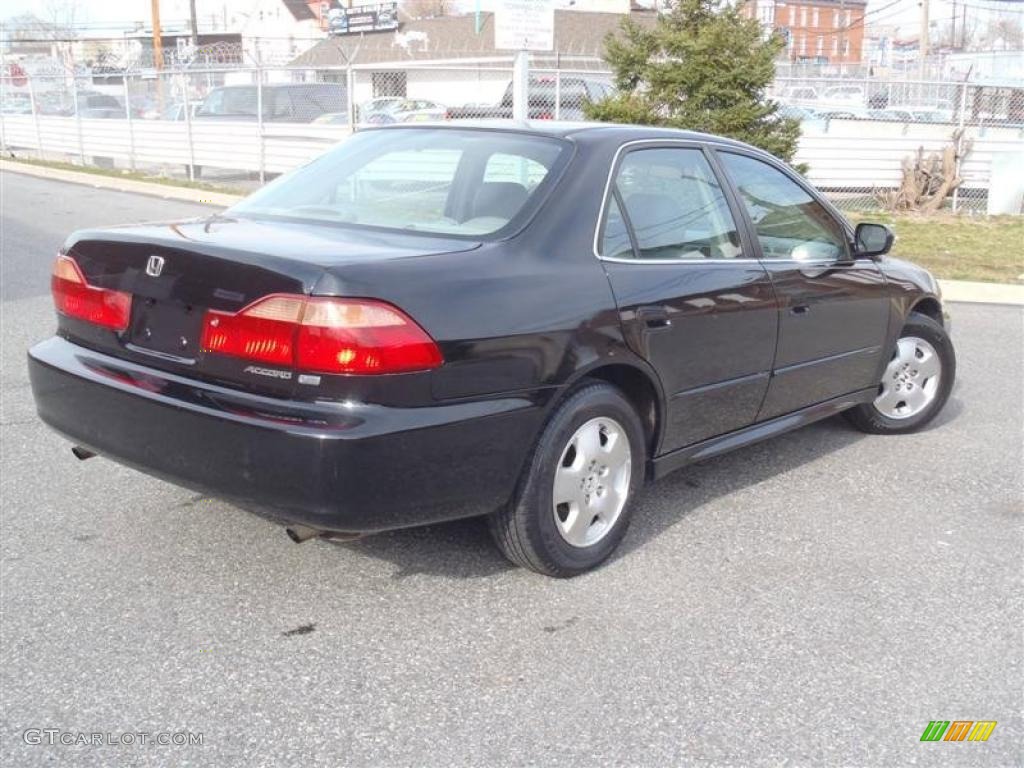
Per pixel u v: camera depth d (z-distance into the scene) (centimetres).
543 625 373
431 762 296
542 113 1925
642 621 379
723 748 306
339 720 314
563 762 297
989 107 2214
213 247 356
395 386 335
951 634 378
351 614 376
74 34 6175
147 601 382
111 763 291
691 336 436
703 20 1473
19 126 2903
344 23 5169
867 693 338
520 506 382
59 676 332
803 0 8194
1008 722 324
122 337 383
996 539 467
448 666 344
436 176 430
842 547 452
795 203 524
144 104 2544
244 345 342
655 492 512
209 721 312
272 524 451
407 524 350
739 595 402
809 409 530
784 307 488
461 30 4634
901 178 1897
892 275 573
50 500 473
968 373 789
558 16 4194
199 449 349
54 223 1476
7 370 696
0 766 288
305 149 1941
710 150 482
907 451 591
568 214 402
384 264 344
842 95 2927
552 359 375
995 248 1449
